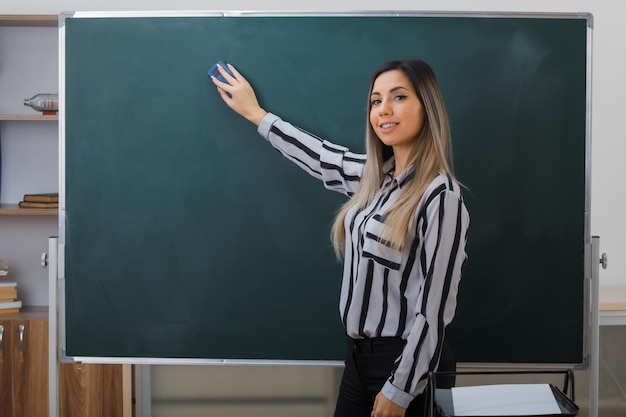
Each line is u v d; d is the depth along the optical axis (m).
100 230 2.42
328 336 2.41
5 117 3.10
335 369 3.15
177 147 2.40
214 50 2.39
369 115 2.17
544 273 2.34
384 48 2.36
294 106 2.38
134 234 2.41
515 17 2.33
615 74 3.38
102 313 2.43
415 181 2.04
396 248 1.98
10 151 3.37
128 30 2.40
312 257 2.40
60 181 2.42
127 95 2.40
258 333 2.42
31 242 3.39
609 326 3.05
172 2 3.31
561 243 2.33
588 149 2.33
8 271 3.35
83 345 2.44
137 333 2.43
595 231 3.42
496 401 1.60
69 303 2.43
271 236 2.40
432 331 1.90
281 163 2.39
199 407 3.13
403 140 2.10
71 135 2.42
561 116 2.33
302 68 2.38
